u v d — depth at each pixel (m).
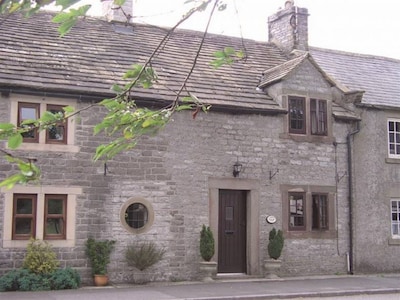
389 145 17.56
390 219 17.14
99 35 16.28
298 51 18.84
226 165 14.97
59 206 13.25
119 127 4.27
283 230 15.50
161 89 14.57
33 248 12.55
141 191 13.96
